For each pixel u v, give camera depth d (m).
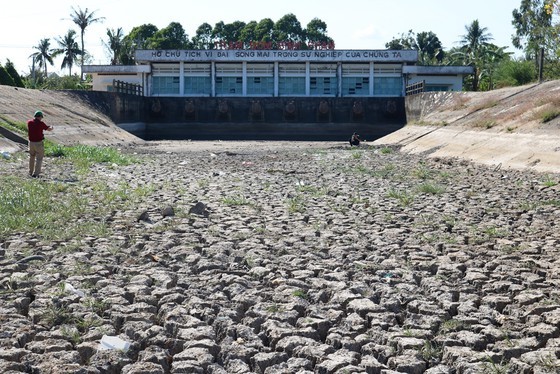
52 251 11.19
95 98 56.34
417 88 61.25
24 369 6.24
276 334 7.28
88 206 16.23
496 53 91.56
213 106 64.69
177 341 7.04
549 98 35.19
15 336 7.11
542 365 6.42
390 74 69.94
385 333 7.36
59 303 8.17
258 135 64.44
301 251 11.61
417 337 7.27
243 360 6.70
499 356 6.68
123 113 59.50
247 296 8.74
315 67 69.56
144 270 10.08
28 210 14.96
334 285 9.24
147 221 14.40
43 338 7.10
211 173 25.98
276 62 68.62
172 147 47.34
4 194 16.69
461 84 69.38
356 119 63.78
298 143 54.56
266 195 19.31
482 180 23.89
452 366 6.58
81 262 10.40
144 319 7.83
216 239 12.49
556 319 7.67
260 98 64.50
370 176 25.47
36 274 9.64
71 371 6.15
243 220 14.77
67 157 30.45
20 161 27.44
